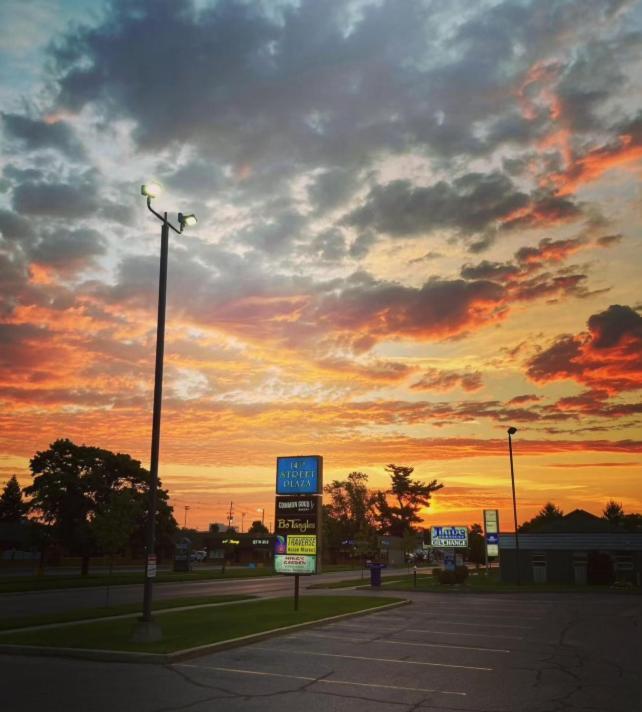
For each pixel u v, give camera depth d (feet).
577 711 29.78
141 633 45.98
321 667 39.75
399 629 60.13
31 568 209.77
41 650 43.34
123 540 151.23
